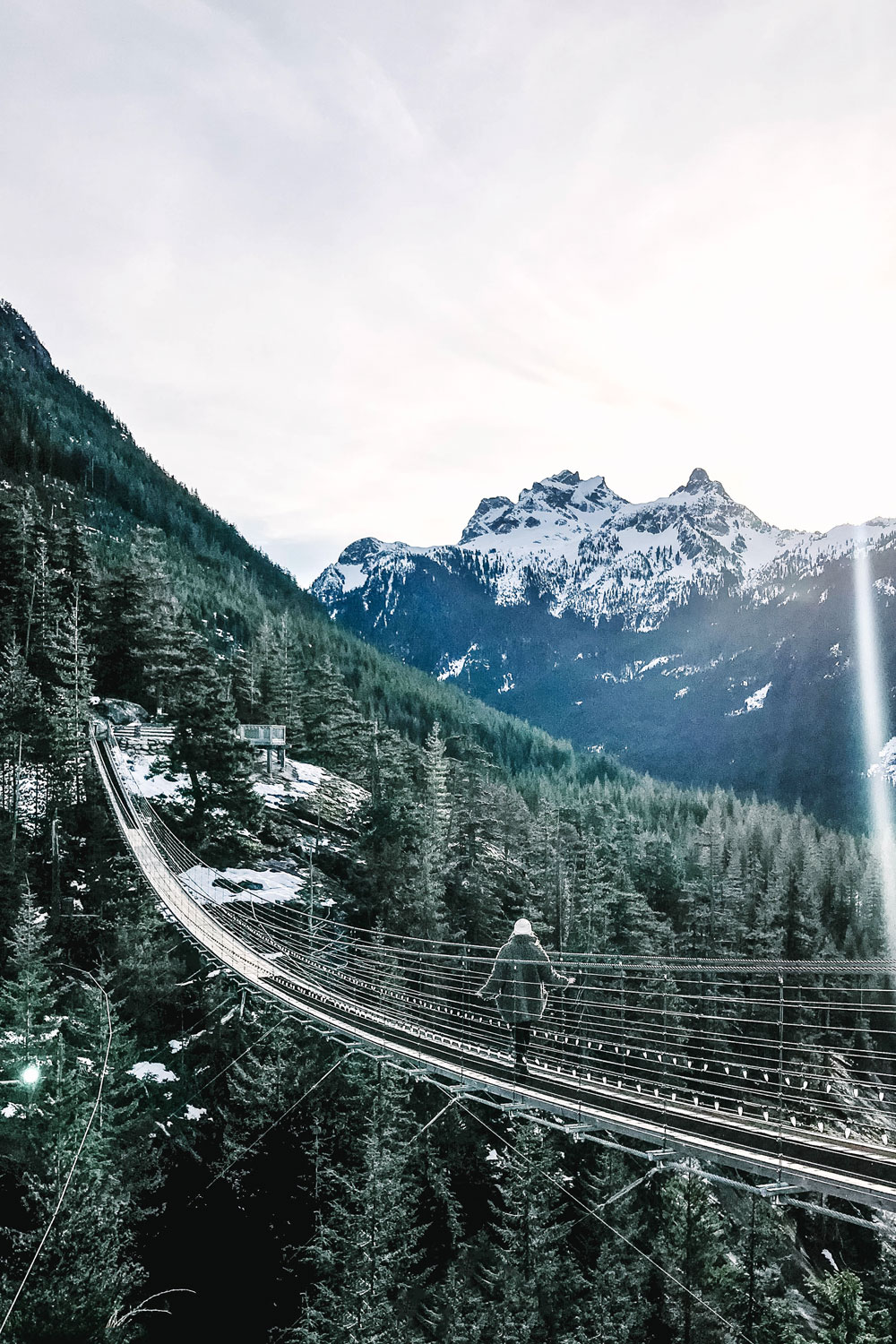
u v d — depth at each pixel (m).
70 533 80.12
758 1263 34.00
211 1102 32.25
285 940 37.03
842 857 100.81
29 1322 16.19
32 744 49.72
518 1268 29.17
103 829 45.38
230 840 50.94
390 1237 28.28
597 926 54.69
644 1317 30.75
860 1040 51.34
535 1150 30.61
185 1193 29.73
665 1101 13.23
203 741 53.91
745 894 71.88
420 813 54.56
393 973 36.53
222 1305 26.88
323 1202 30.08
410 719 128.88
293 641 122.00
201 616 125.50
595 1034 34.50
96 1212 19.89
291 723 79.94
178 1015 35.88
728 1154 11.30
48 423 189.75
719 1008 50.94
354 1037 20.86
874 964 13.15
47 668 64.00
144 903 38.91
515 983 14.74
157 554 139.00
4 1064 26.58
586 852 64.12
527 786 116.69
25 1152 25.33
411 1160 33.09
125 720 68.88
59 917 38.47
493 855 56.69
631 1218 32.88
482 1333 28.17
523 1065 15.12
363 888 48.00
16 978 31.67
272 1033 31.95
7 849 40.22
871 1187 9.86
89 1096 25.56
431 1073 17.89
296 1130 31.19
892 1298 37.69
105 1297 17.50
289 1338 26.47
